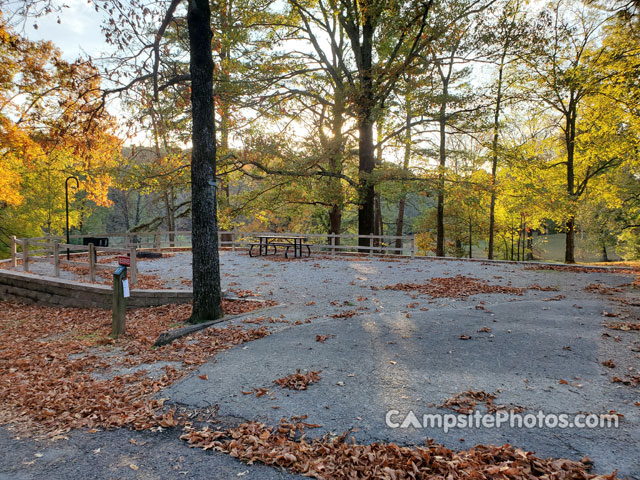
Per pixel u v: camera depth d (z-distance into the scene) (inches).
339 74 852.6
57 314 399.5
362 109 605.9
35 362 252.2
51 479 124.0
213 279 316.8
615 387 172.9
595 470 118.3
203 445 142.2
